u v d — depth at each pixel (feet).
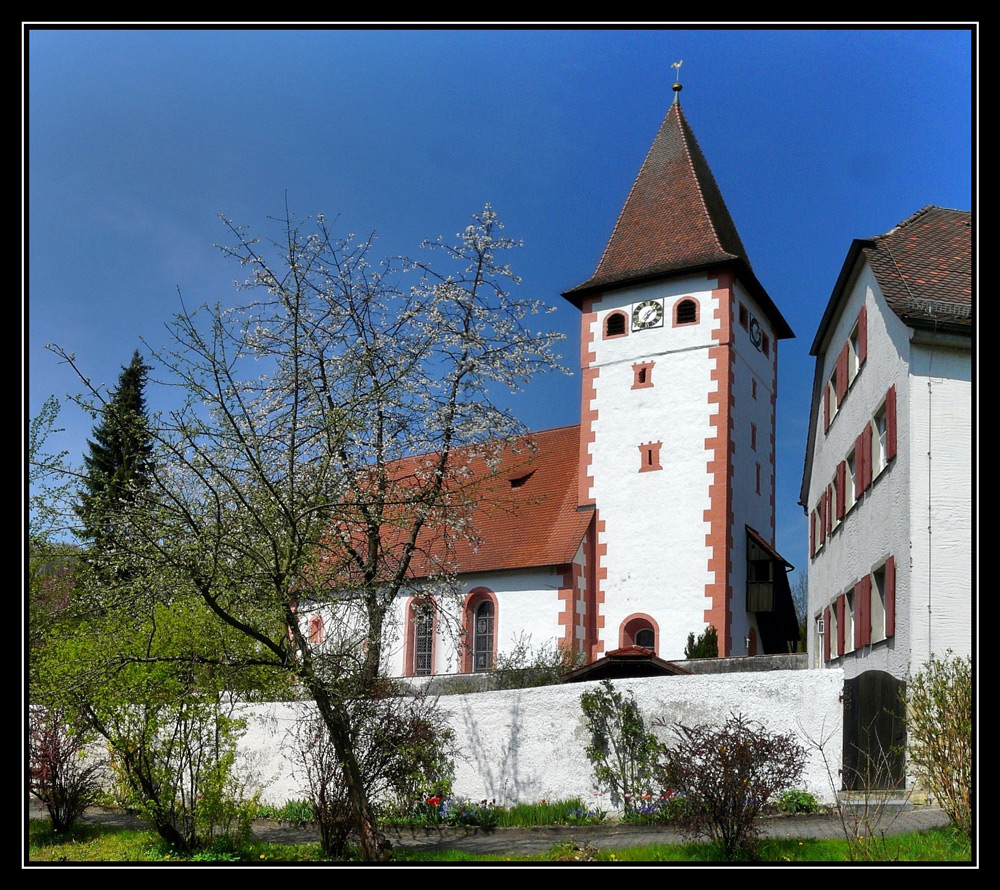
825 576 83.10
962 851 34.45
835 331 79.66
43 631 50.11
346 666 42.22
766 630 110.83
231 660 41.01
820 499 86.74
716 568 102.42
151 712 43.24
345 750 40.98
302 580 42.88
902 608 54.29
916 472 54.03
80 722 45.60
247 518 39.99
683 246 112.47
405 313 62.49
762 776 39.04
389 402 55.21
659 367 110.63
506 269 69.26
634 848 40.09
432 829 49.70
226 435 40.93
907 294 56.34
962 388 54.70
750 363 115.03
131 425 40.29
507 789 53.98
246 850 42.98
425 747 51.13
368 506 51.44
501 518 113.50
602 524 109.40
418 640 108.06
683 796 44.14
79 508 45.80
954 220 66.49
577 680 69.92
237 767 56.08
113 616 44.78
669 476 107.24
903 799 45.65
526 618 105.60
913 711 43.32
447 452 66.23
